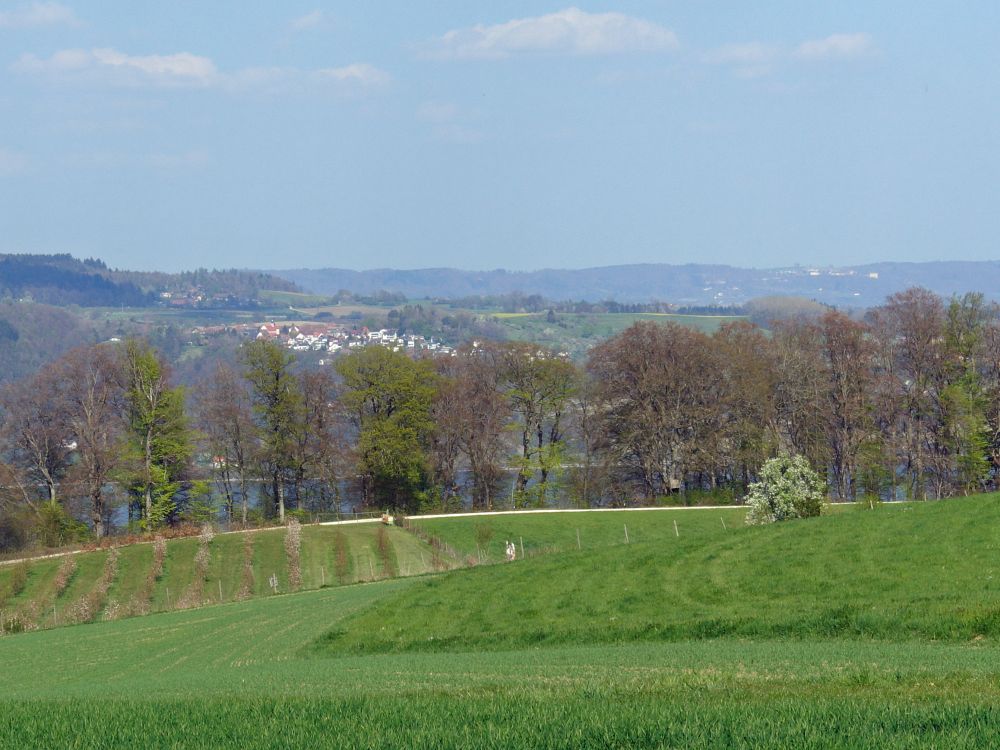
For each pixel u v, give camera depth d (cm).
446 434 17462
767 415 16038
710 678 3916
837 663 4269
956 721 2625
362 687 4344
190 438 16112
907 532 7981
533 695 3572
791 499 10556
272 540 13650
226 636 8294
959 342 15938
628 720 2872
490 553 13388
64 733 3356
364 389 16962
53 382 15775
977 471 15288
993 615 5456
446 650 6906
